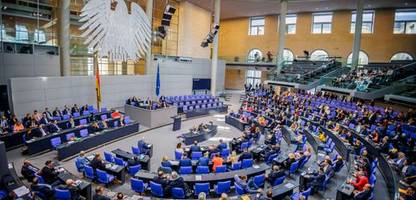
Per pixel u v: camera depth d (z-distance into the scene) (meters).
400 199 7.33
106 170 9.70
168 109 19.08
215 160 10.10
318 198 9.01
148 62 23.55
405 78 18.89
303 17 32.16
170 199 7.52
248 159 10.55
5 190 7.17
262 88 30.28
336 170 10.75
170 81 25.84
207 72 32.31
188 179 8.77
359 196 7.66
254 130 15.60
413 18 26.44
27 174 8.63
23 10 17.22
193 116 21.73
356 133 14.05
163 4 26.59
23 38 17.42
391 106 19.92
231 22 38.03
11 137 12.56
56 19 18.38
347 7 28.58
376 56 28.28
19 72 15.78
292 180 10.45
